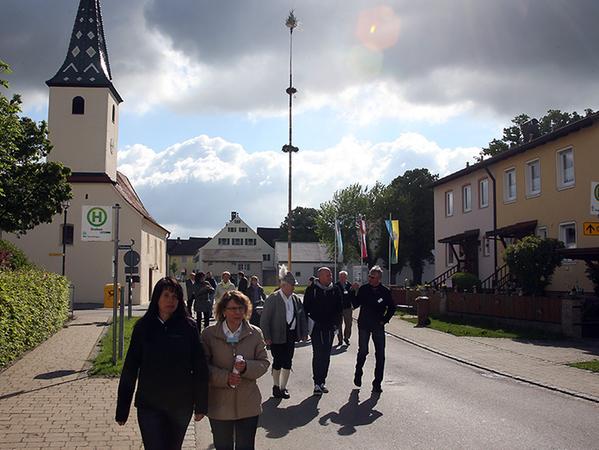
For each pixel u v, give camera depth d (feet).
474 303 78.43
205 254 331.36
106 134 145.18
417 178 245.04
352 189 269.23
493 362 45.06
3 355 40.96
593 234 48.80
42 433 24.89
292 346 33.45
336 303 34.37
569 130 80.53
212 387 17.33
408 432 25.55
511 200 98.12
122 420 16.65
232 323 17.74
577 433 25.20
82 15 149.07
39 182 112.47
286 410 30.22
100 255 142.61
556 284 83.61
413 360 47.42
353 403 31.63
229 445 17.44
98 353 48.21
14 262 77.71
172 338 16.43
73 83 144.25
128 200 148.36
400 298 107.65
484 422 27.20
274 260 343.26
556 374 39.68
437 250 129.29
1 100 80.43
